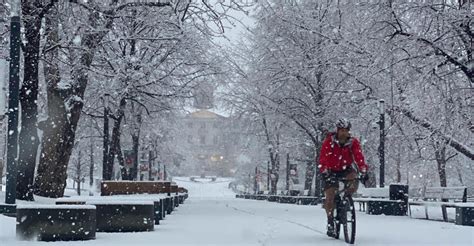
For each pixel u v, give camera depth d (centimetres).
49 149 2156
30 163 1934
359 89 3294
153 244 1018
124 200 1307
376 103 3067
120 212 1291
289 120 4478
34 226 1066
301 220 1844
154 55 3203
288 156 5919
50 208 1073
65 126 2169
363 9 2617
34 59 1961
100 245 994
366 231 1409
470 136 2736
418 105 2553
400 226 1612
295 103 4244
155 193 2070
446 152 4100
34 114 1952
